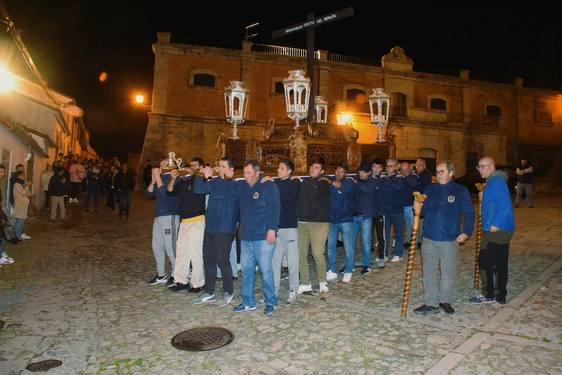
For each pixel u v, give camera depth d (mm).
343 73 30469
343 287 7238
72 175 20344
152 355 4824
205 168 6566
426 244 5957
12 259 8930
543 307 5953
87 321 5812
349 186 7562
